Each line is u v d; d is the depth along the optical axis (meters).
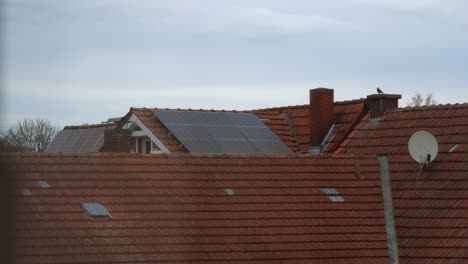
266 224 69.38
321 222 71.19
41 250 60.66
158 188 69.00
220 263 65.06
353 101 105.19
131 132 99.81
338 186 75.44
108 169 69.12
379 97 97.50
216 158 74.00
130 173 69.56
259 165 74.94
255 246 67.25
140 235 64.56
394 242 71.31
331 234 70.44
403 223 72.50
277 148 97.00
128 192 67.81
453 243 68.50
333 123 104.81
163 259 63.53
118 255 62.47
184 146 92.75
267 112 109.88
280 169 75.25
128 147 100.00
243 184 72.44
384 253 70.25
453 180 73.69
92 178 67.75
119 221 65.00
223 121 98.56
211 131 96.06
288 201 72.19
